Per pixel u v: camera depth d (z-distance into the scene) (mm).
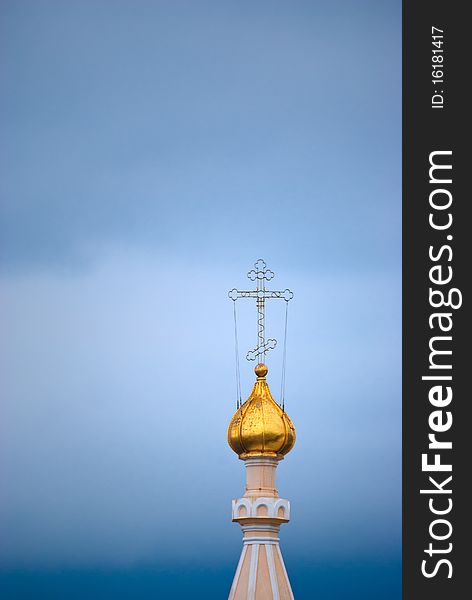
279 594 74062
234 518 76125
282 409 78125
